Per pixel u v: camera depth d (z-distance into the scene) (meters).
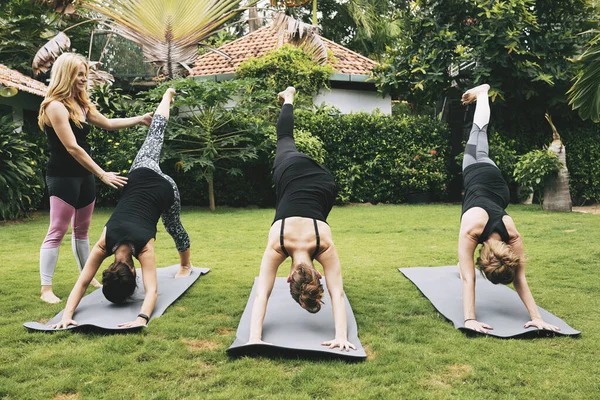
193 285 4.54
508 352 3.02
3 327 3.38
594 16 11.00
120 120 4.44
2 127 8.55
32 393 2.54
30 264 5.33
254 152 9.95
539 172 9.42
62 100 3.90
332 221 8.48
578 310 3.79
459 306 3.85
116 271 3.48
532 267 5.07
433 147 11.40
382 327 3.49
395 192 11.52
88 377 2.71
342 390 2.58
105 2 10.79
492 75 10.74
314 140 10.14
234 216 9.20
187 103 9.45
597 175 11.68
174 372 2.78
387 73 11.68
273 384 2.64
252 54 12.95
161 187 3.99
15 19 12.17
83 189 4.14
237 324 3.52
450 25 11.09
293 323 3.45
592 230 7.08
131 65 12.80
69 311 3.47
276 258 3.24
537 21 11.21
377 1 18.56
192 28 11.04
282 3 13.48
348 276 4.85
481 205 3.62
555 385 2.61
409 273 4.85
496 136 11.34
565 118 11.62
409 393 2.54
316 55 10.98
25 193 8.80
